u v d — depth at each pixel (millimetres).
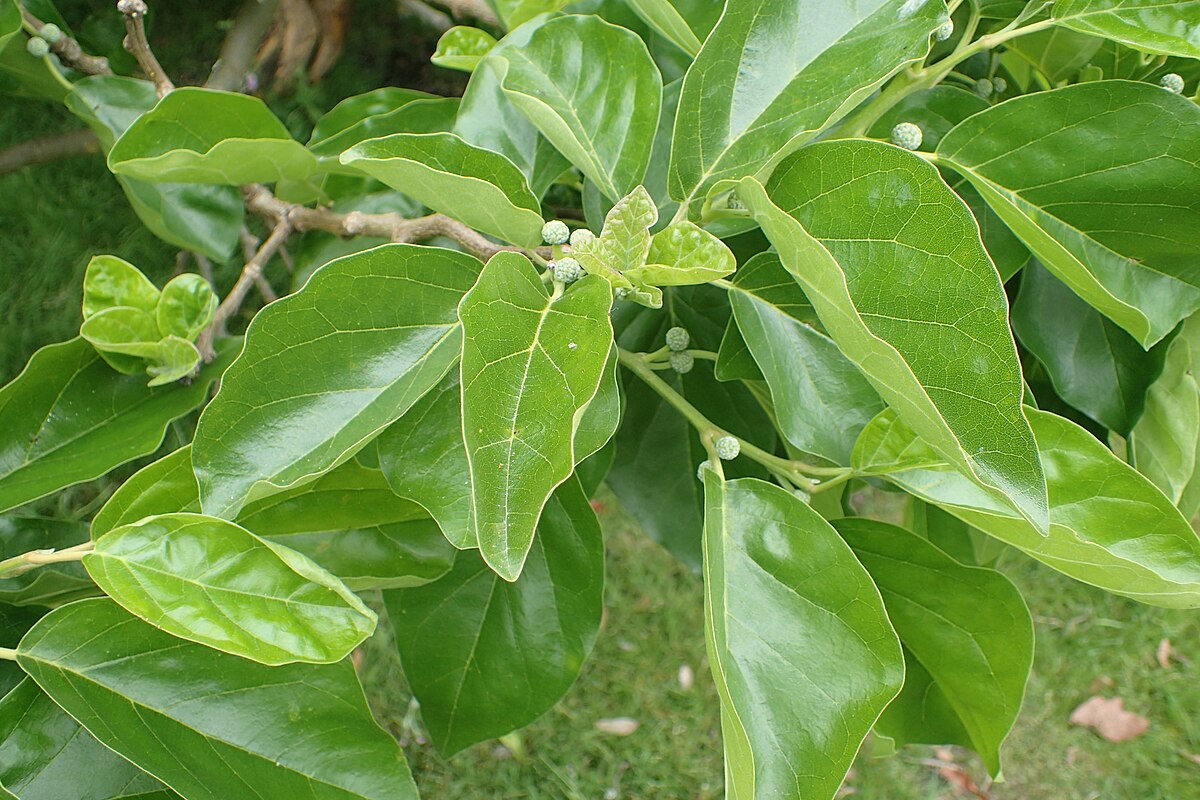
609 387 619
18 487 668
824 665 623
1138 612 1603
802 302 660
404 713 1413
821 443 654
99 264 702
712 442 667
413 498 630
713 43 636
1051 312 720
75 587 669
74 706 611
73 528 683
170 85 756
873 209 597
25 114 1640
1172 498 732
